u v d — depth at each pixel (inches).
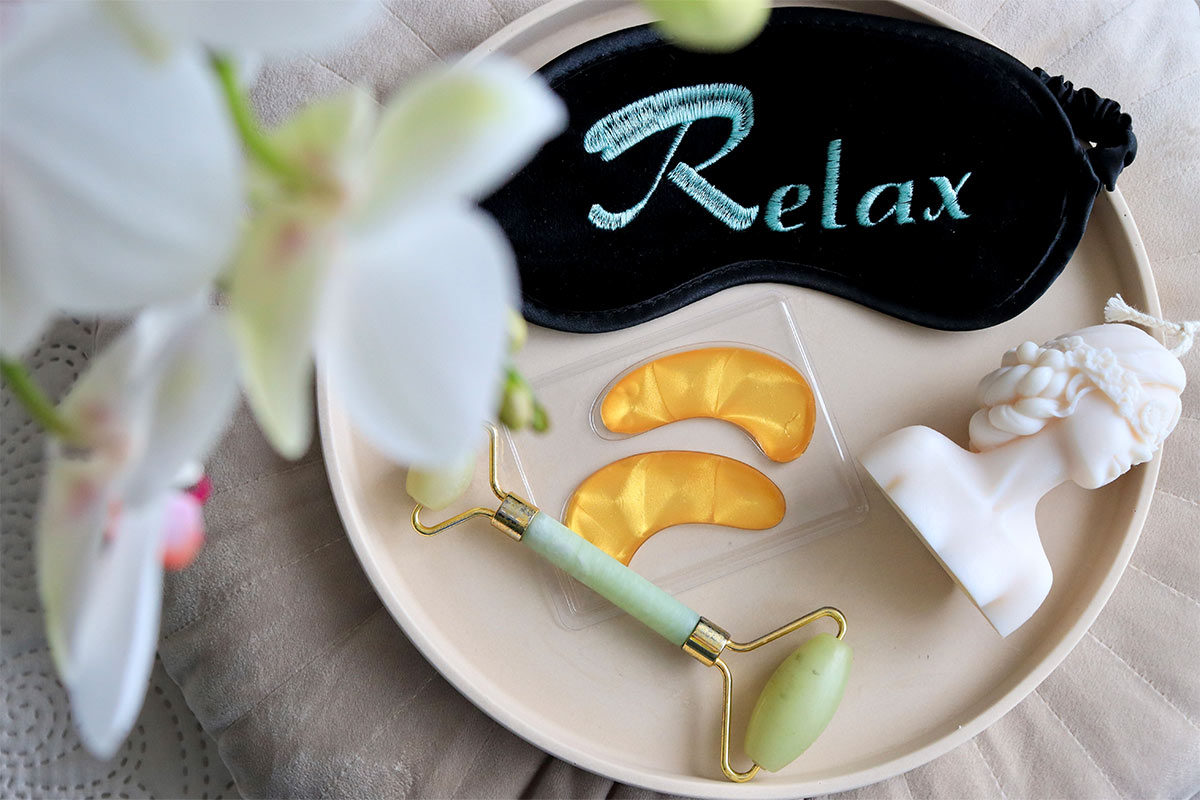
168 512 8.0
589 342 18.0
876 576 17.6
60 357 18.9
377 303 6.6
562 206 17.3
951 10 18.1
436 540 17.4
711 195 17.6
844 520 17.7
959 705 17.3
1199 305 18.0
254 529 17.4
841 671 16.8
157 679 19.1
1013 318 17.9
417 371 6.7
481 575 17.4
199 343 6.8
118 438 7.1
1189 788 17.4
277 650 17.2
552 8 17.2
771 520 17.7
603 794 17.4
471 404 6.7
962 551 16.7
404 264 6.6
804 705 16.6
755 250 17.9
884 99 17.2
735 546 17.7
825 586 17.6
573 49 16.7
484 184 6.3
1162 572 17.6
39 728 18.9
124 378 7.2
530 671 17.3
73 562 7.1
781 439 17.9
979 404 17.8
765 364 18.0
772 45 16.9
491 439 17.1
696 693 17.4
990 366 18.0
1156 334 17.3
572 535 16.8
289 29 6.8
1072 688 17.5
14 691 18.9
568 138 17.0
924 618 17.5
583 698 17.3
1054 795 17.3
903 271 17.8
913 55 16.9
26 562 19.0
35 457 18.9
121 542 7.1
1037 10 18.1
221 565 17.3
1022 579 16.7
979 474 16.9
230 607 17.2
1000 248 17.6
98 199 6.0
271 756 17.1
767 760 16.7
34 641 19.0
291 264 6.4
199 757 19.1
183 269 6.3
